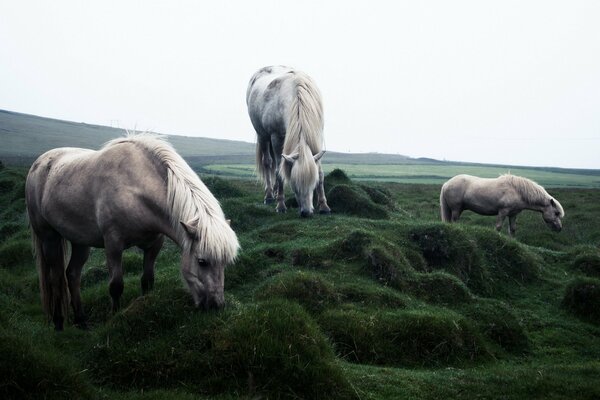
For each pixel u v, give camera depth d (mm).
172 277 7848
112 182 6461
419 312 7359
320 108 11328
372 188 14125
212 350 5461
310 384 5211
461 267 9781
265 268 8992
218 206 6293
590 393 5590
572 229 18062
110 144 6906
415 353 6797
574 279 9180
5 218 15664
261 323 5691
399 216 13000
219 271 5871
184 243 6027
